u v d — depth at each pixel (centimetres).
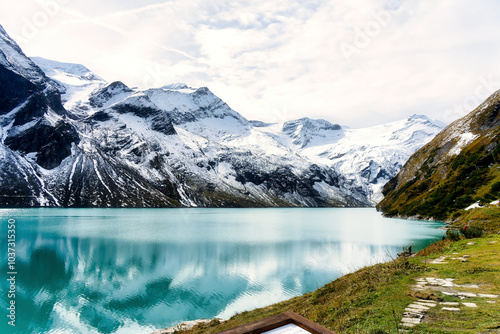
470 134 15238
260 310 2677
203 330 2450
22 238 8938
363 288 1962
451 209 11000
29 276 5191
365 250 7056
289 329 622
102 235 9775
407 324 1246
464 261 2208
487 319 1194
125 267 5762
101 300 4109
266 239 9306
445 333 1118
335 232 11269
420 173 17325
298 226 14062
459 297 1503
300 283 4659
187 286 4612
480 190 10388
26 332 3256
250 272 5344
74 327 3388
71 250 7338
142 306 3894
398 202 16788
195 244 8312
